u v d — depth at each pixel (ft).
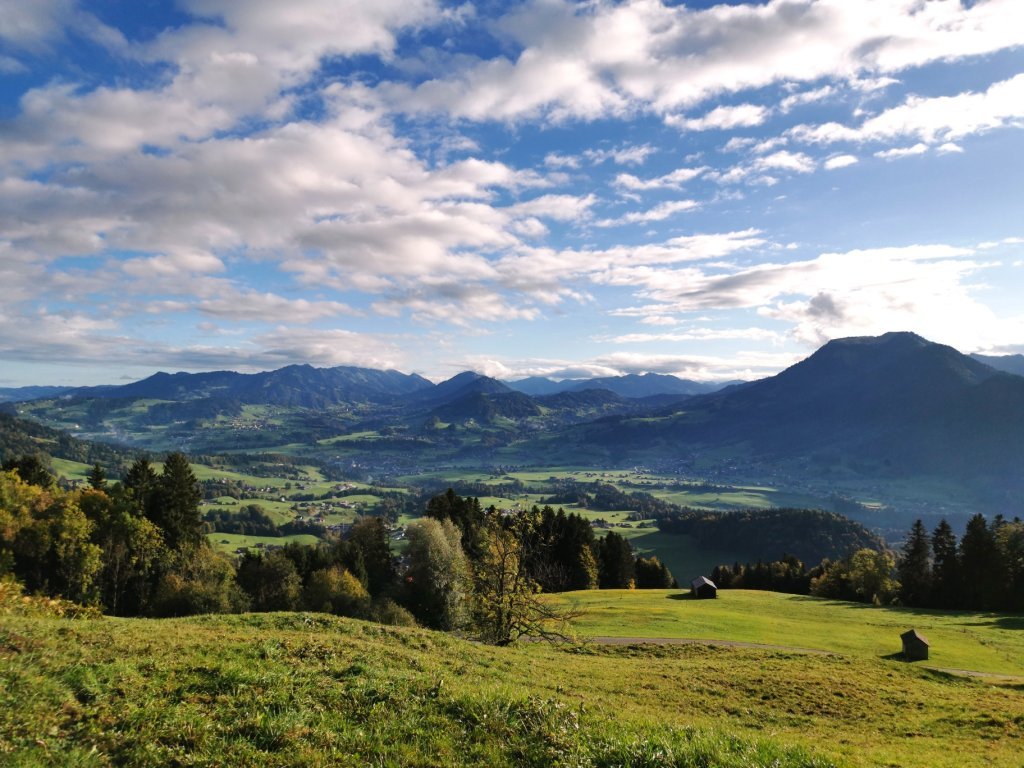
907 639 156.66
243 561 297.12
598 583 375.66
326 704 43.70
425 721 42.14
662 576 448.24
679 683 95.20
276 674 48.57
